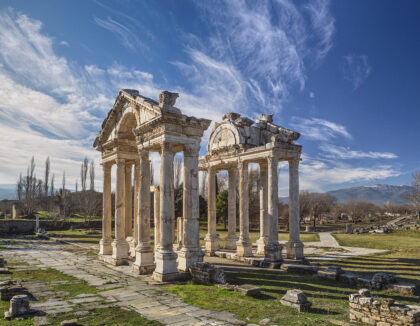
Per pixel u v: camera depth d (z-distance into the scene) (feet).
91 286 52.95
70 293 48.37
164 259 56.95
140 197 66.49
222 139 94.79
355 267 73.72
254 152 82.99
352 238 144.87
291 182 82.58
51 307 41.01
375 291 51.31
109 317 36.83
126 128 78.64
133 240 82.64
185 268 59.67
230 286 50.24
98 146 87.71
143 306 41.27
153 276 58.29
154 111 61.36
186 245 61.46
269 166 78.64
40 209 316.19
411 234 158.92
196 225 62.39
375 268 72.23
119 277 60.44
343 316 37.55
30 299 45.09
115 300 44.24
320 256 92.17
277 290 50.72
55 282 56.24
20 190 328.29
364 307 34.94
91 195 257.14
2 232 192.85
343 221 336.08
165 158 59.36
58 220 228.22
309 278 61.52
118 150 77.61
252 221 229.66
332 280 59.47
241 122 88.43
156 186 89.66
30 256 92.48
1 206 325.62
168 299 44.55
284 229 225.35
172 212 59.82
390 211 463.01
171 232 59.26
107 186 86.12
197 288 50.49
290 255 79.71
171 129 59.98
